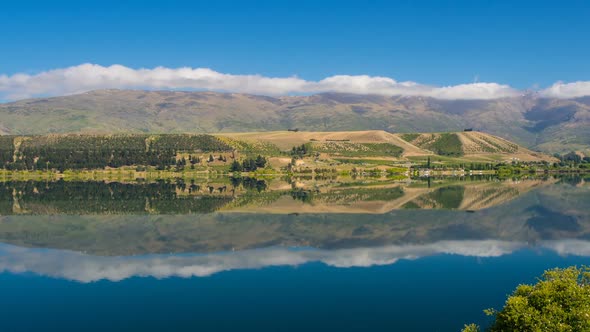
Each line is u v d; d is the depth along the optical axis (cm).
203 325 4709
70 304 5338
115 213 13138
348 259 7375
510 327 3325
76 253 7862
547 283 3569
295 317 4891
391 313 4981
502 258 7444
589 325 3062
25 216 12538
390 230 10112
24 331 4612
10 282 6188
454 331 4531
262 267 6881
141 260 7338
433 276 6378
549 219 11769
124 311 5109
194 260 7319
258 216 12438
